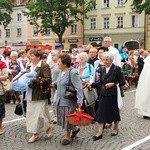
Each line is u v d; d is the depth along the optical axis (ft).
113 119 28.89
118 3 189.78
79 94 26.40
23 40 222.48
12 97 46.80
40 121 27.86
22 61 47.47
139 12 119.55
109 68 28.81
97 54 35.70
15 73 46.01
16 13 226.17
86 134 30.37
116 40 191.11
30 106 27.81
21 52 48.14
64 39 203.72
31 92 27.55
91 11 197.36
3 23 220.84
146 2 117.08
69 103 26.68
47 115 28.53
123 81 28.71
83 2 177.78
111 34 192.13
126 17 187.42
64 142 27.12
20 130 31.71
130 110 42.39
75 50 56.44
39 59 28.09
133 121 36.09
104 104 28.63
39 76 27.48
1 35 235.40
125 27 187.83
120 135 30.19
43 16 175.42
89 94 31.63
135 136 29.96
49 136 28.99
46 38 209.46
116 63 34.78
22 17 222.69
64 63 26.68
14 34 227.81
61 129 31.96
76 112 26.27
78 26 199.93
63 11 174.09
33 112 27.73
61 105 26.86
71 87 26.55
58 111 27.20
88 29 198.29
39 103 27.71
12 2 229.04
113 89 28.60
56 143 27.55
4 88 29.27
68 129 26.91
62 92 26.81
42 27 177.37
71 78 26.53
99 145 27.04
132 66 70.95
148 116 37.60
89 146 26.76
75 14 176.14
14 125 33.63
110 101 28.71
